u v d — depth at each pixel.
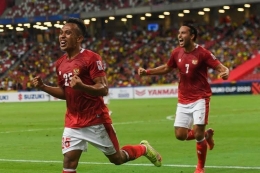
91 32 116.12
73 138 13.62
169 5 102.62
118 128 35.56
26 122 42.97
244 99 67.38
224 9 106.12
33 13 115.94
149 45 106.38
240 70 90.38
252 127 34.19
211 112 47.41
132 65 102.00
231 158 21.48
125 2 108.75
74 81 12.61
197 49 17.78
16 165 20.78
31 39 120.19
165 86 84.00
